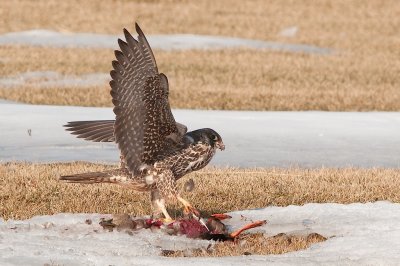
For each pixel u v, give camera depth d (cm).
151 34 4238
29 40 3994
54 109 2281
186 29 4409
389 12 5175
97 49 3766
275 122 2148
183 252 974
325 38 4309
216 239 1046
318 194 1334
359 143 1889
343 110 2559
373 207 1209
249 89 2891
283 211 1190
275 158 1698
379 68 3481
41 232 1050
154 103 880
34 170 1442
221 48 3881
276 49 3912
